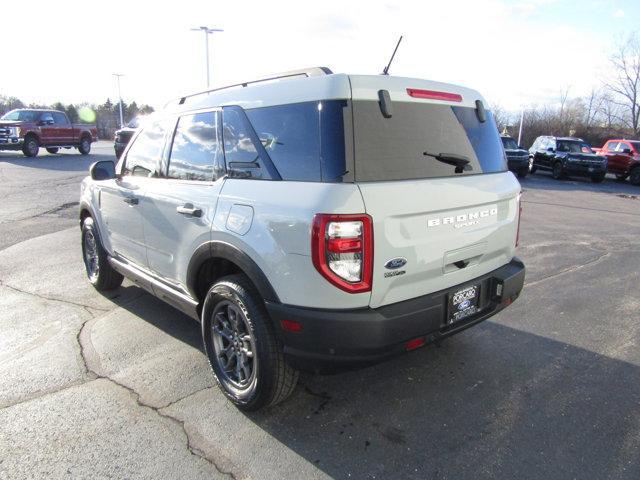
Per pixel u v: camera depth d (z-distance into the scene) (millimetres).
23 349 3750
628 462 2551
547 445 2686
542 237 8234
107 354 3682
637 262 6590
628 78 38500
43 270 5727
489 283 3146
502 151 3436
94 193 4695
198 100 3461
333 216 2324
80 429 2779
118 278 4945
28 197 10938
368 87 2557
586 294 5219
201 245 3062
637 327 4336
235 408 3018
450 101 2998
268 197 2625
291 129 2652
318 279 2395
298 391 3223
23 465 2484
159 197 3529
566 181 19812
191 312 3465
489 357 3736
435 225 2668
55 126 21031
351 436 2756
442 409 3033
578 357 3754
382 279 2467
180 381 3316
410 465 2521
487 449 2650
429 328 2699
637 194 16016
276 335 2680
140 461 2525
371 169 2480
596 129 37844
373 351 2480
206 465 2504
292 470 2477
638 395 3213
